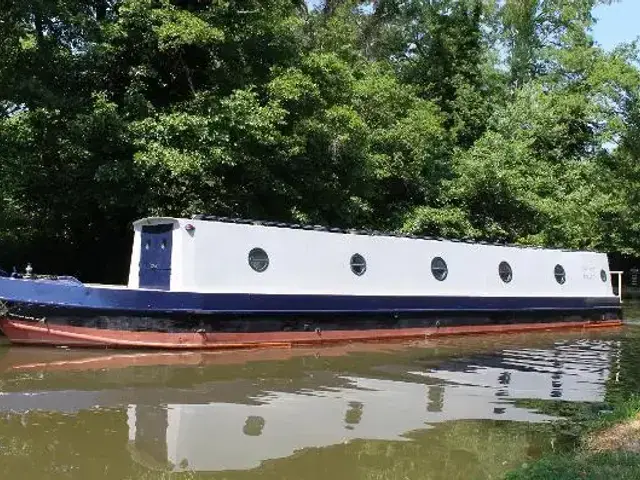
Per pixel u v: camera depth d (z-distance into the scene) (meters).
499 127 31.48
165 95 18.88
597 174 33.19
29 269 13.62
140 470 6.93
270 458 7.38
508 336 18.47
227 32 17.94
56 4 16.22
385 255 16.80
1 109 17.06
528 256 20.30
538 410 9.77
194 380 10.96
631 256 42.56
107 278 20.38
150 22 16.84
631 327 22.00
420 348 15.39
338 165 20.59
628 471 6.34
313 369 12.28
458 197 25.03
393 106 24.08
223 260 14.10
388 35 33.28
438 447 7.90
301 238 15.32
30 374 10.91
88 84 17.73
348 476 6.93
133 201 17.05
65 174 17.44
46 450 7.39
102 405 9.23
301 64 19.53
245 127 16.53
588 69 36.62
